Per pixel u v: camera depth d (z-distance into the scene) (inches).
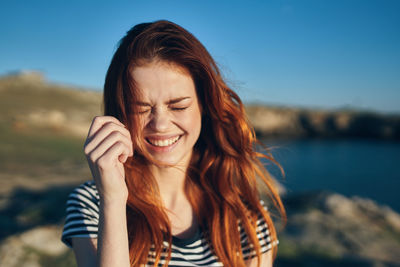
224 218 62.5
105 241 44.1
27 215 282.8
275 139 2684.5
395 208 826.8
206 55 59.0
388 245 249.3
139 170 60.3
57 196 380.5
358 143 2551.7
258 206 66.5
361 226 280.5
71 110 1872.5
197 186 66.1
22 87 2517.2
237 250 61.8
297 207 321.7
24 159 741.9
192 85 55.5
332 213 307.6
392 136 2930.6
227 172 66.2
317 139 2827.3
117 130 46.8
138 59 50.9
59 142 1066.7
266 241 64.4
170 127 54.3
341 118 3152.1
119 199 45.3
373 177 1198.3
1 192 418.6
